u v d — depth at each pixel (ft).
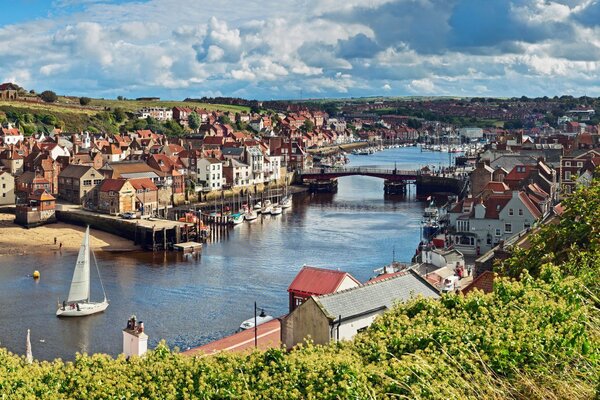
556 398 69.97
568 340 77.61
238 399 83.71
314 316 144.56
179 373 91.35
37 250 451.12
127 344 210.38
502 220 378.32
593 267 107.04
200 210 622.54
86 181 600.80
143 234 470.39
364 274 376.48
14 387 94.32
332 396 77.71
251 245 473.67
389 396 74.79
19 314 303.07
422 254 340.80
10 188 609.83
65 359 248.11
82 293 308.19
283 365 87.35
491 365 78.18
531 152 596.70
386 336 93.66
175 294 338.54
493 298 99.86
